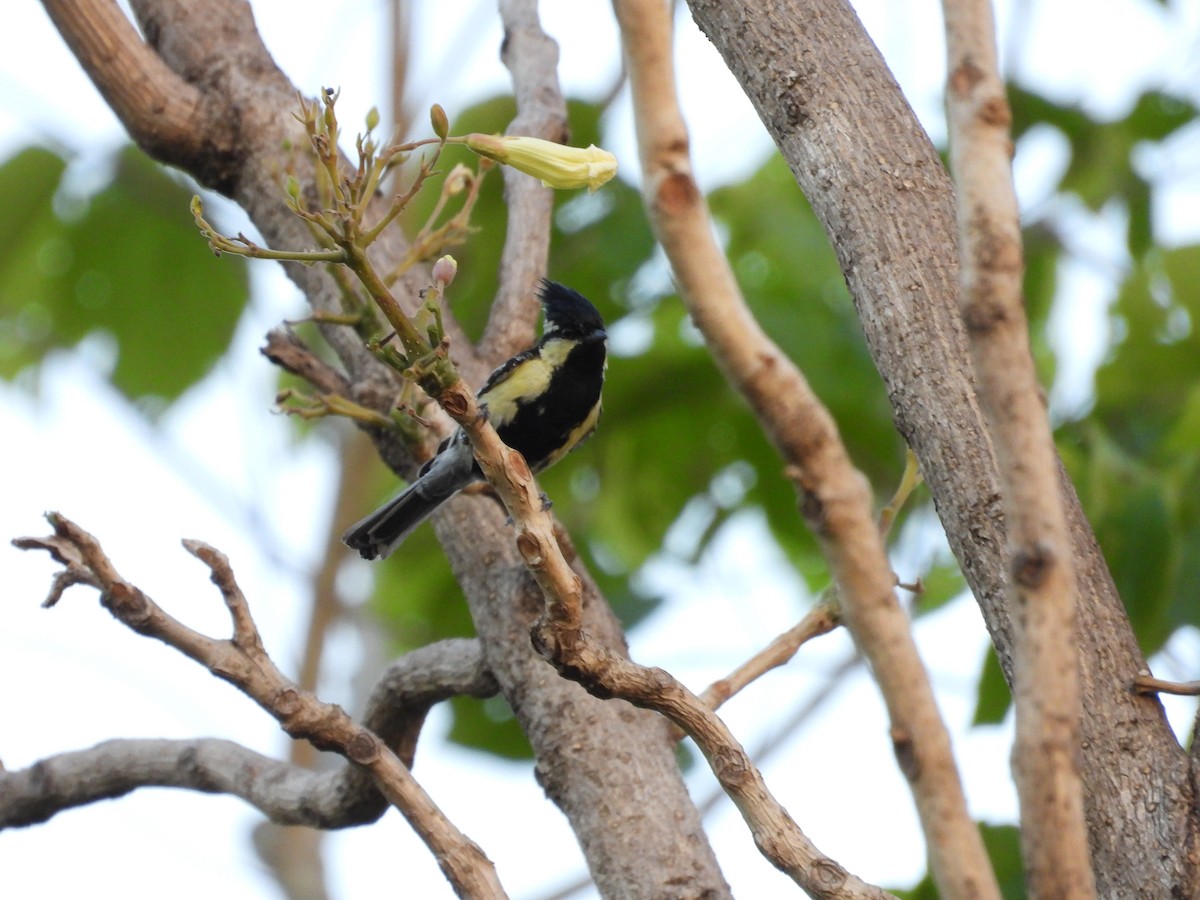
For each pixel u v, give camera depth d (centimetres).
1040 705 322
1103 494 922
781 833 461
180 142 876
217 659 546
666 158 297
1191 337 1164
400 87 1197
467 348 871
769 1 607
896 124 580
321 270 864
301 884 1302
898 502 696
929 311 545
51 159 1159
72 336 1223
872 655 311
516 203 935
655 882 646
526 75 932
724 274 298
